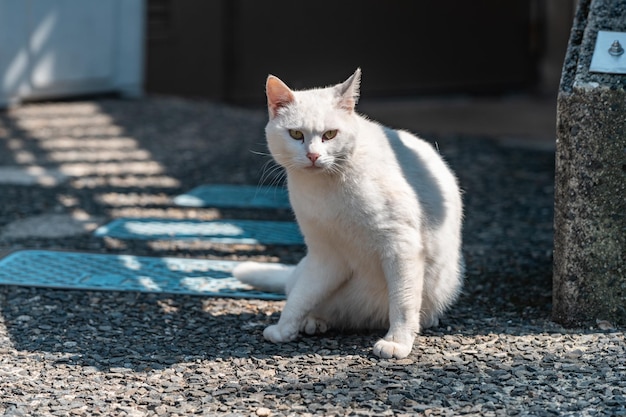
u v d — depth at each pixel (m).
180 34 16.50
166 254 7.77
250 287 6.85
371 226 5.36
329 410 4.64
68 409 4.73
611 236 5.68
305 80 17.23
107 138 12.48
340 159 5.30
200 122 13.56
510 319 6.10
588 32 5.86
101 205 9.50
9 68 13.38
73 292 6.71
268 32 16.88
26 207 9.34
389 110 16.98
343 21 17.36
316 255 5.69
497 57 18.67
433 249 5.67
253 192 10.11
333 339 5.79
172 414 4.65
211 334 5.88
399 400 4.74
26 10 13.43
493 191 10.13
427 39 18.08
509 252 7.80
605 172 5.61
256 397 4.84
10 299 6.54
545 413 4.53
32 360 5.43
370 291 5.74
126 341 5.75
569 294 5.84
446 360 5.32
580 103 5.60
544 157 11.95
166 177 10.75
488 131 14.86
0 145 11.89
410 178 5.58
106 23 14.41
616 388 4.80
